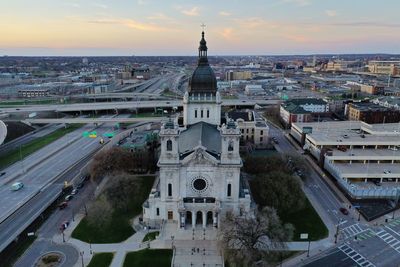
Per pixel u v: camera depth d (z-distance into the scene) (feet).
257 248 299.99
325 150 543.80
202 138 380.78
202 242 338.75
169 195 370.32
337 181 490.49
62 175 529.04
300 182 421.18
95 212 368.89
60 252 327.88
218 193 369.30
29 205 427.33
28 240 346.95
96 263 311.27
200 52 452.35
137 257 319.27
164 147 358.02
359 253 328.70
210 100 451.94
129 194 407.23
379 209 416.26
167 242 339.98
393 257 323.37
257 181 413.39
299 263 313.12
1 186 488.02
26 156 628.28
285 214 395.96
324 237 353.72
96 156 506.07
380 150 562.66
